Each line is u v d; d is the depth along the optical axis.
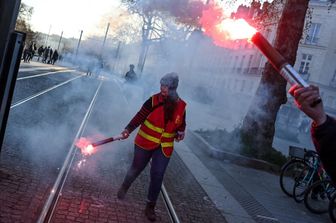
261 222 5.58
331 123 1.13
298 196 7.26
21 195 4.33
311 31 24.25
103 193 5.10
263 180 8.42
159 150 4.67
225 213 5.59
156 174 4.61
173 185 6.35
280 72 1.16
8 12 3.19
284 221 5.92
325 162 1.14
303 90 1.11
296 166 7.55
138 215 4.68
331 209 6.42
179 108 4.63
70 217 4.16
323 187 6.83
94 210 4.49
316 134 1.14
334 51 24.08
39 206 4.18
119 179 5.89
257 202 6.58
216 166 8.64
